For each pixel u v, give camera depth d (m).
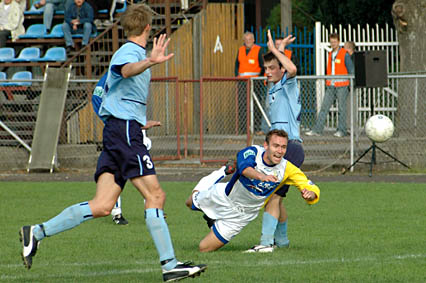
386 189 44.12
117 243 27.94
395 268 22.48
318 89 67.56
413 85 57.28
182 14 70.19
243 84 63.28
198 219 34.28
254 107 63.28
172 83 63.28
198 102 65.81
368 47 68.56
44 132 56.72
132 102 20.25
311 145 57.94
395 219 33.41
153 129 62.06
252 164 23.69
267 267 22.67
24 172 55.78
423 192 42.69
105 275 21.64
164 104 62.81
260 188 24.17
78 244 27.69
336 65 61.03
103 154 20.42
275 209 25.67
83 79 63.41
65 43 71.94
